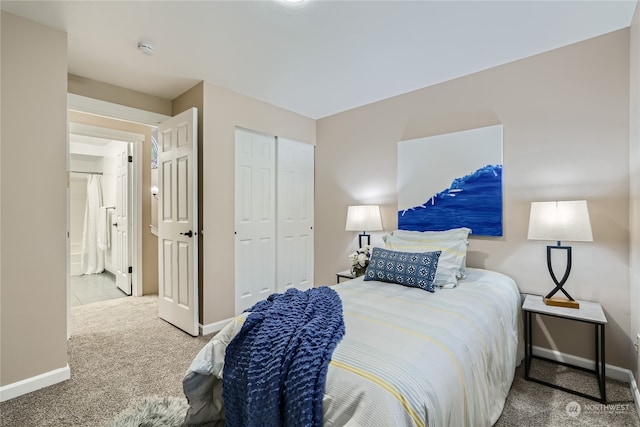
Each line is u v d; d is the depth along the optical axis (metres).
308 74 2.66
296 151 3.69
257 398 1.13
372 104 3.32
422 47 2.23
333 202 3.72
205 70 2.58
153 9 1.80
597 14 1.85
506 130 2.46
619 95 2.01
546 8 1.80
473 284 2.06
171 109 3.20
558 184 2.23
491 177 2.51
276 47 2.23
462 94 2.69
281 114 3.48
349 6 1.78
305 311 1.46
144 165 4.07
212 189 2.83
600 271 2.07
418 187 2.94
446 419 0.99
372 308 1.56
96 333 2.74
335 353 1.10
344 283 2.16
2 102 1.78
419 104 2.96
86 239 5.51
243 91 3.01
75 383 1.94
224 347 1.46
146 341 2.58
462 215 2.66
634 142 1.86
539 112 2.31
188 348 2.45
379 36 2.09
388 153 3.19
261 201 3.33
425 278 1.98
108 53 2.30
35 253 1.89
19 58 1.83
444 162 2.77
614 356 2.02
